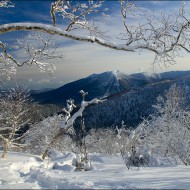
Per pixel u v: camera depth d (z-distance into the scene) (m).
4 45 10.56
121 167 15.16
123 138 21.98
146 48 9.30
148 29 9.34
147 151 16.98
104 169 14.43
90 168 15.70
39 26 8.47
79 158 16.92
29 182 9.88
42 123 31.39
